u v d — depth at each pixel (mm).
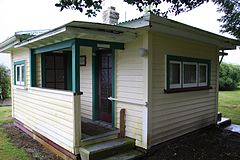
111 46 4660
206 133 6102
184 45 5422
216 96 6926
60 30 3619
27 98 6266
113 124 5234
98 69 5969
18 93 7027
